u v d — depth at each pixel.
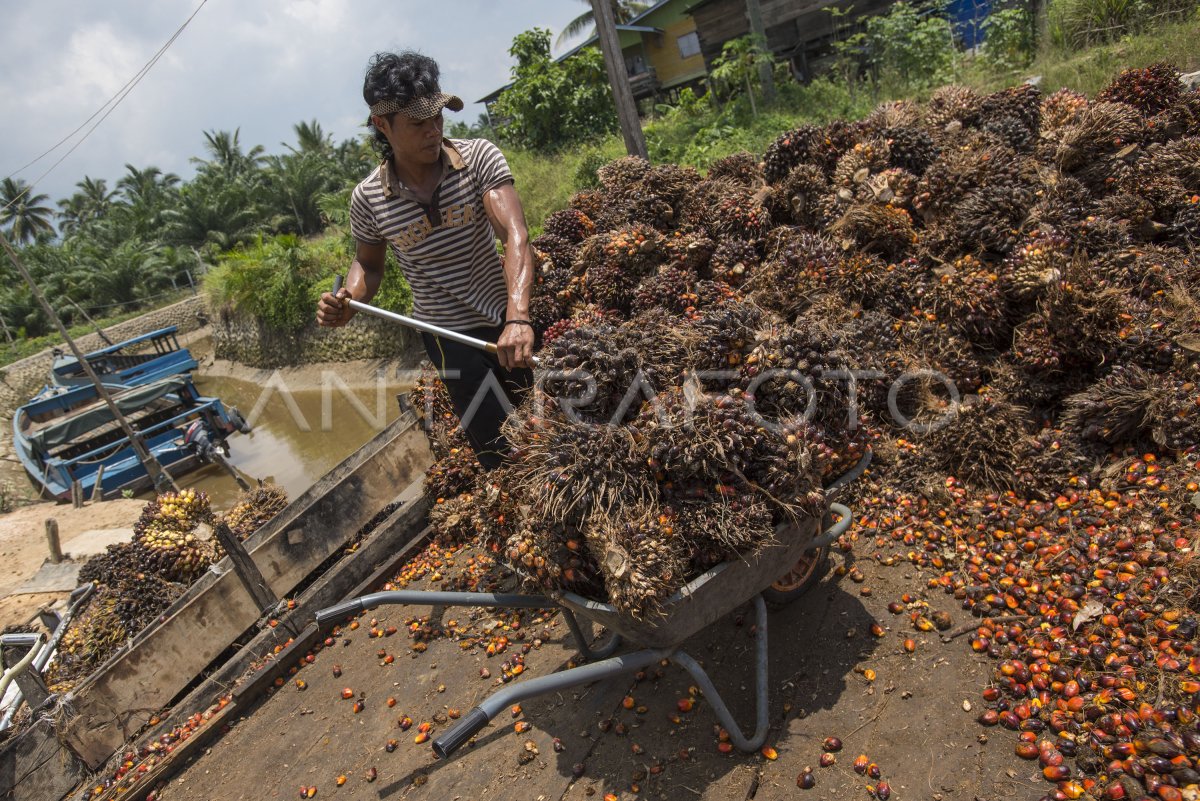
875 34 13.74
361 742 3.70
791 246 4.72
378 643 4.43
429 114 3.12
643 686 3.38
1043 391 4.14
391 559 5.10
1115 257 4.37
